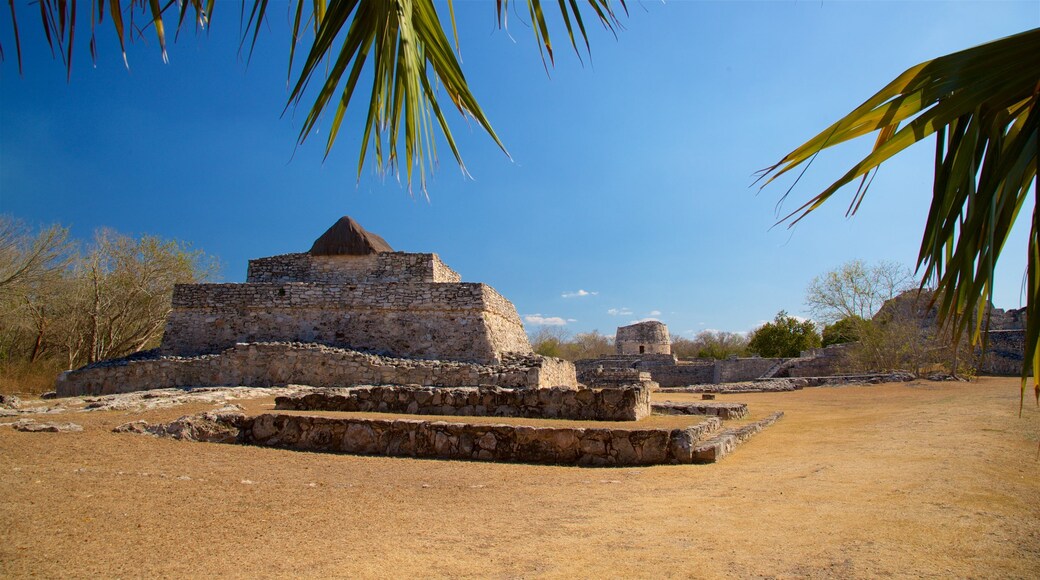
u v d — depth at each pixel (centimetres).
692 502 527
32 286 2347
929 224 194
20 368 2489
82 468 657
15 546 386
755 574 333
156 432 919
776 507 487
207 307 2114
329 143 271
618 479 676
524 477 698
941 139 196
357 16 262
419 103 254
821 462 705
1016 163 172
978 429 859
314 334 2058
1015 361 2345
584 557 375
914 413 1178
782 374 3225
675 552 380
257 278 2342
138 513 484
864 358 2641
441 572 351
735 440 903
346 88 266
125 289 2745
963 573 322
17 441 798
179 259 2909
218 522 468
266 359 1833
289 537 428
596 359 4175
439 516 496
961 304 192
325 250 2302
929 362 2433
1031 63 170
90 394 1825
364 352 1925
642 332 4366
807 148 200
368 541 418
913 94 183
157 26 246
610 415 1035
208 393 1428
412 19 265
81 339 2666
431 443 869
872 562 340
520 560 372
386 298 2077
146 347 3067
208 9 250
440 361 1861
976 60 174
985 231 177
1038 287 174
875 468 629
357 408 1180
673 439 777
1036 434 798
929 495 486
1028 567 329
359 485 643
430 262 2256
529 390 1093
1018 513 434
